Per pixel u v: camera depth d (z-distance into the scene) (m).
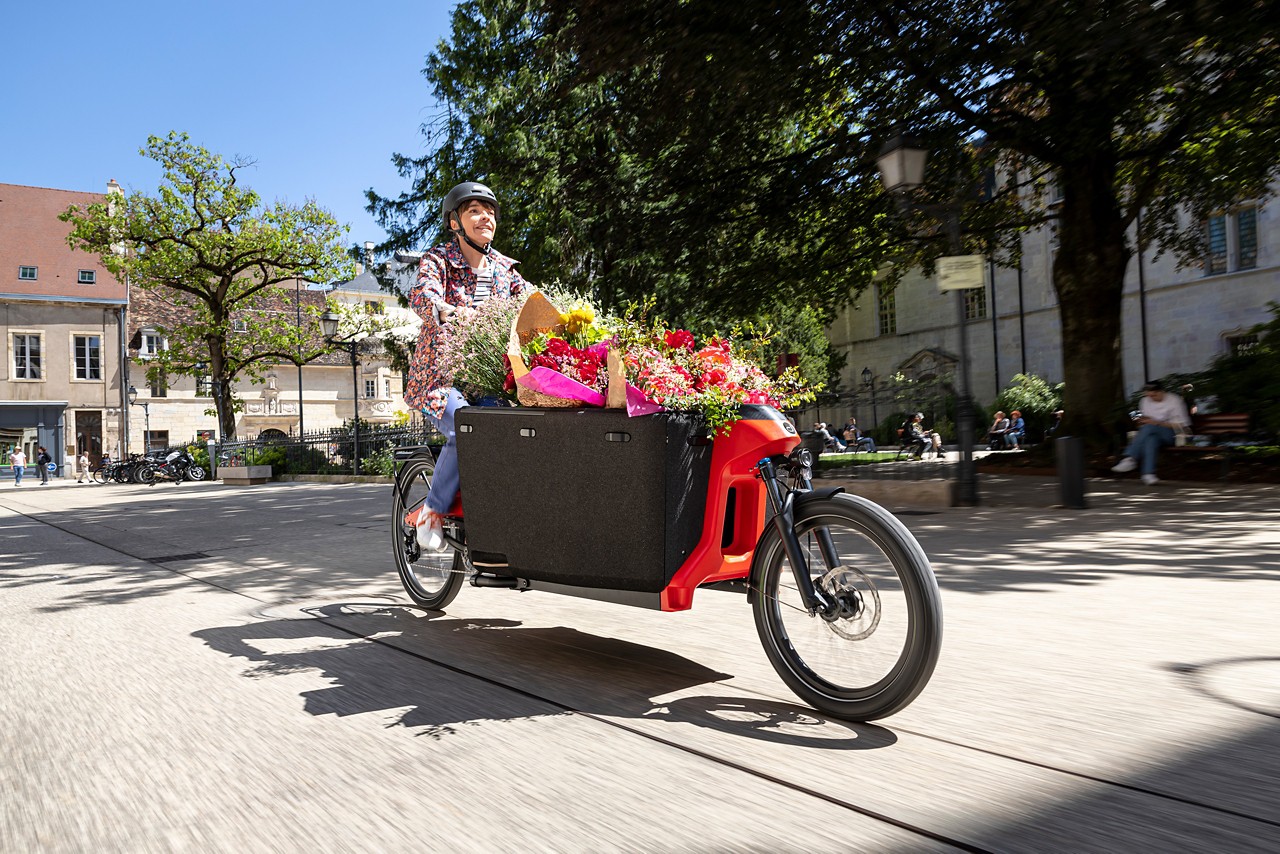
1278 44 10.22
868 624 2.57
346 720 2.74
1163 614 3.93
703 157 13.72
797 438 2.86
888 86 11.95
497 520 3.44
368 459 22.11
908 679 2.43
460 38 20.84
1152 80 10.14
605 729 2.58
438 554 4.34
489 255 4.18
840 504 2.61
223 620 4.40
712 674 3.17
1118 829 1.83
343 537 8.18
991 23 9.89
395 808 2.07
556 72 13.66
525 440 3.28
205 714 2.84
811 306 18.09
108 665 3.55
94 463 45.72
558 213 17.62
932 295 37.94
